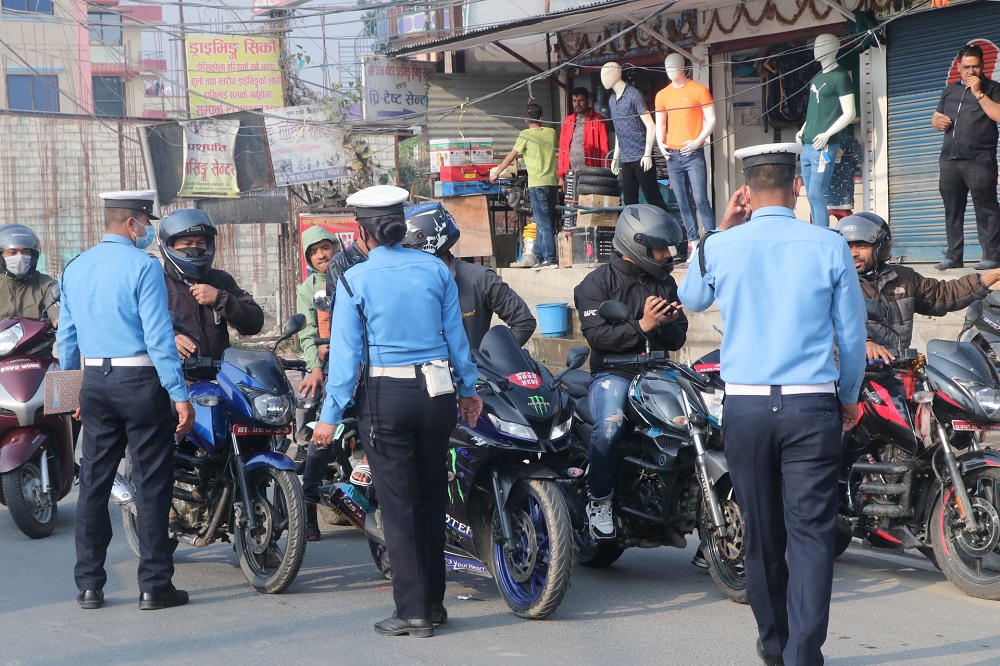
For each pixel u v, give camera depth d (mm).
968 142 9570
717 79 13508
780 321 4004
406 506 5031
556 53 15344
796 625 3977
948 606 5391
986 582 5398
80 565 5590
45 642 4996
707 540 5578
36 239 7797
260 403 5785
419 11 14914
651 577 6180
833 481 4016
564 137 13727
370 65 15648
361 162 16562
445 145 14555
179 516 6191
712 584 5984
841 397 4082
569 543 5086
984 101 9336
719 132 13477
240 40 17766
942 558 5594
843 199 11797
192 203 16891
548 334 12133
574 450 5871
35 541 7086
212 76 17797
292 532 5648
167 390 5488
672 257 5871
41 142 18766
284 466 5703
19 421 7047
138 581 5805
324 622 5281
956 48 10945
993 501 5402
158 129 16172
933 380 5555
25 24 27016
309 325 7254
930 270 10141
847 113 10734
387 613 5434
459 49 14250
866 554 6664
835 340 4062
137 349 5488
